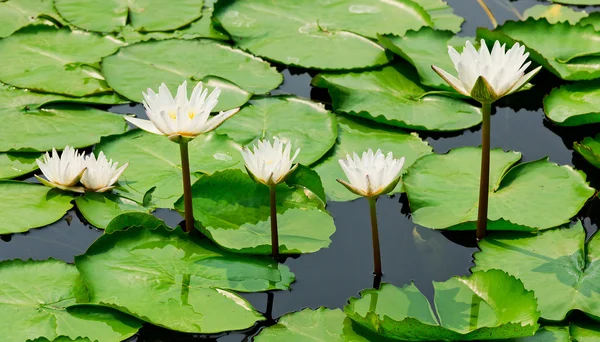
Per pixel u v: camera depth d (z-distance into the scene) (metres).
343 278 2.88
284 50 4.44
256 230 3.06
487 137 2.85
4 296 2.64
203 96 2.79
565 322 2.57
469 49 2.74
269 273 2.84
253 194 3.19
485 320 2.53
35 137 3.63
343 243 3.09
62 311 2.58
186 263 2.83
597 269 2.76
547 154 3.70
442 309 2.60
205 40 4.49
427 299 2.68
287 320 2.57
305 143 3.62
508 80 2.63
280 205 3.18
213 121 2.73
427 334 2.39
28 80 4.09
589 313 2.54
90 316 2.56
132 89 4.01
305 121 3.79
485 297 2.65
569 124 3.81
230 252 2.91
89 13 4.84
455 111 3.92
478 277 2.71
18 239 3.05
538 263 2.83
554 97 4.00
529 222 3.05
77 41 4.52
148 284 2.70
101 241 2.82
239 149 3.52
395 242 3.10
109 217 3.10
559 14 4.91
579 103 3.94
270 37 4.57
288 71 4.44
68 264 2.82
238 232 3.03
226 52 4.41
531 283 2.72
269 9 4.84
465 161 3.45
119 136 3.58
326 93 4.22
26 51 4.38
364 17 4.82
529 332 2.34
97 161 3.22
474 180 3.32
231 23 4.70
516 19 4.95
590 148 3.46
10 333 2.46
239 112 3.84
